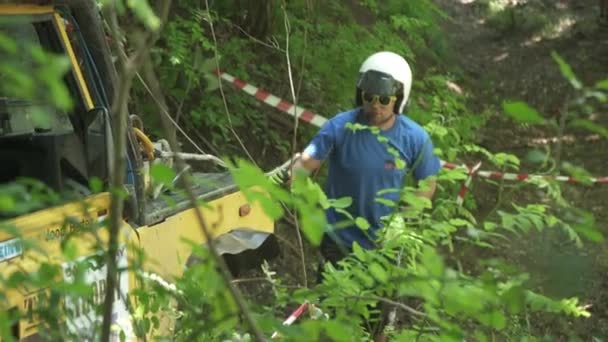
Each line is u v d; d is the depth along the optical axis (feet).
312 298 10.77
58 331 8.93
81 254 11.38
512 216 11.75
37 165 14.19
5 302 7.96
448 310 9.12
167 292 9.78
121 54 6.95
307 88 35.83
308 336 8.06
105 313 7.83
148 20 6.15
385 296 11.68
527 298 9.75
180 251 16.34
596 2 88.84
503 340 11.84
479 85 61.16
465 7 85.66
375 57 19.19
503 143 49.26
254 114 33.91
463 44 74.54
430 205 13.60
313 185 11.34
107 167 13.24
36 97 6.30
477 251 23.29
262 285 20.98
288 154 34.55
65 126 14.53
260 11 36.78
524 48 75.20
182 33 28.45
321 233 7.04
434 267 8.50
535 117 7.72
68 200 11.26
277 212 7.31
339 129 19.25
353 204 19.12
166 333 13.01
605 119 46.39
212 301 8.93
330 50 35.47
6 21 13.39
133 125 16.34
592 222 9.91
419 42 38.09
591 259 9.09
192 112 31.04
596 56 73.15
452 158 18.76
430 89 37.32
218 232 17.75
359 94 19.57
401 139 19.03
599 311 25.17
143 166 15.49
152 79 6.98
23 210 7.47
